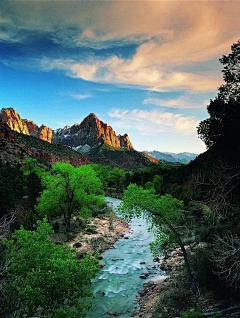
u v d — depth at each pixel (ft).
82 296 38.17
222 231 73.56
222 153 73.10
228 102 72.28
